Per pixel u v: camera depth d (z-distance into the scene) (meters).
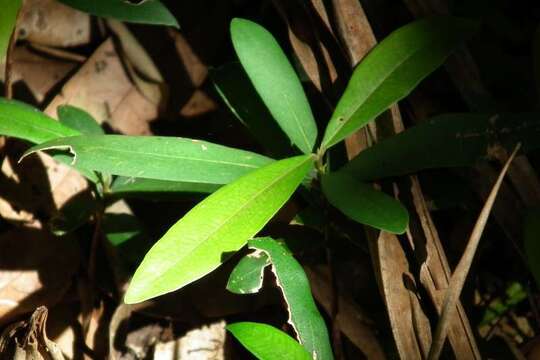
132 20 0.45
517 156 0.43
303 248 0.46
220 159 0.42
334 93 0.47
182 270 0.37
